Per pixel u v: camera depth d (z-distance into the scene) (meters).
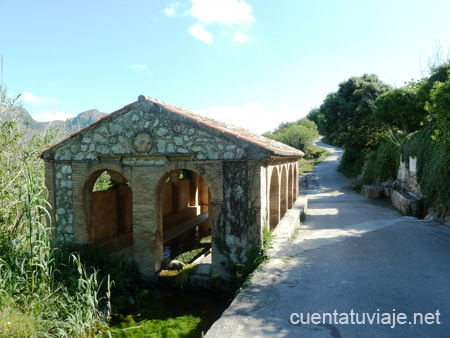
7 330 4.77
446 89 8.91
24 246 6.70
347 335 4.38
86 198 9.10
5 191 7.81
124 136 8.50
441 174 11.88
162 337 5.96
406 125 20.95
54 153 9.25
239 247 7.62
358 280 6.28
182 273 8.14
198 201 17.50
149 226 8.38
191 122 7.86
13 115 8.33
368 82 29.73
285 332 4.46
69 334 5.71
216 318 6.68
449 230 10.55
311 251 8.24
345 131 30.52
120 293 7.79
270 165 8.59
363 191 22.06
